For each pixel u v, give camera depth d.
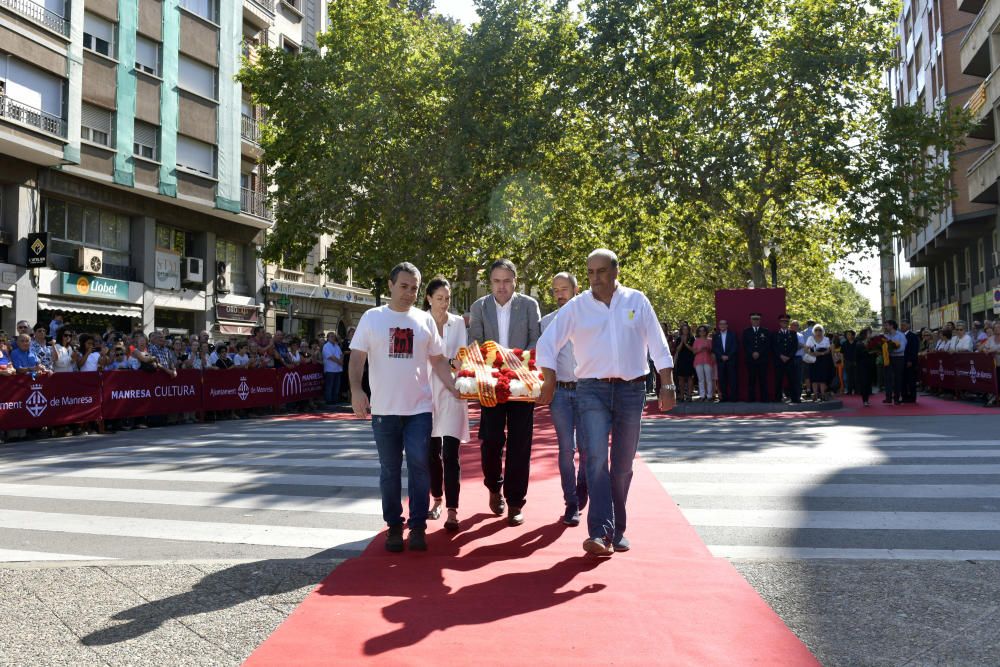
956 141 23.91
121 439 12.33
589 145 26.50
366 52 26.91
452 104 26.44
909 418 13.67
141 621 3.66
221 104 29.06
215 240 29.86
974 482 7.01
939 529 5.34
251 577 4.35
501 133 25.92
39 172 22.34
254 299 32.12
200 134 28.00
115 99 24.48
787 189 23.11
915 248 40.31
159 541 5.36
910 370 17.39
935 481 7.09
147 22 25.78
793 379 17.00
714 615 3.63
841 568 4.37
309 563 4.64
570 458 5.59
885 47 23.55
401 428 5.08
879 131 24.08
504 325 5.89
